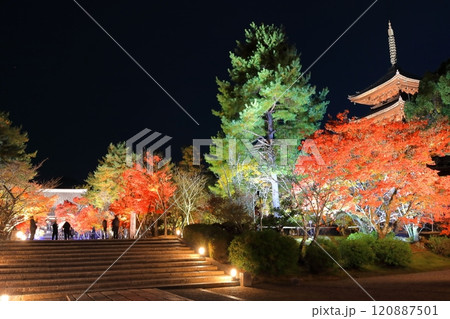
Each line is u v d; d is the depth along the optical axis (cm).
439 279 1720
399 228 2656
